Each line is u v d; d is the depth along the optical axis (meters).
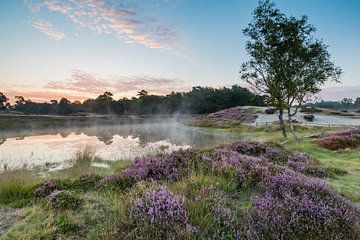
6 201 5.02
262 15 23.62
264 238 3.27
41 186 5.65
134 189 4.78
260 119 60.00
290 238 3.27
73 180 6.00
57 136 36.47
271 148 11.55
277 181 5.39
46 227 3.58
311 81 21.75
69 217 3.92
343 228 3.65
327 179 7.85
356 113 73.38
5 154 19.39
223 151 8.21
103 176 6.38
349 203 4.75
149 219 3.47
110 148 22.53
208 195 4.37
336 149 15.55
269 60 23.64
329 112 72.56
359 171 9.17
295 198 4.40
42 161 16.25
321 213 3.90
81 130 49.41
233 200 4.73
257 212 3.88
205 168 6.54
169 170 6.36
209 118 75.81
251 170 6.16
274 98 23.55
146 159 7.30
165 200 3.88
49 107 151.62
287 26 22.22
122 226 3.52
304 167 8.80
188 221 3.51
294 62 23.08
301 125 42.34
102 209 4.31
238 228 3.56
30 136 36.50
